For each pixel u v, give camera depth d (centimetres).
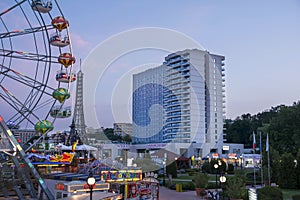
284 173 2933
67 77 1784
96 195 1202
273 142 5569
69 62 1789
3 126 1691
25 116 1759
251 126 9262
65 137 3350
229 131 9394
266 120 9312
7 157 1914
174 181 3253
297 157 3019
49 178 1931
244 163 5634
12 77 1748
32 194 1733
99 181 1524
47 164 2458
